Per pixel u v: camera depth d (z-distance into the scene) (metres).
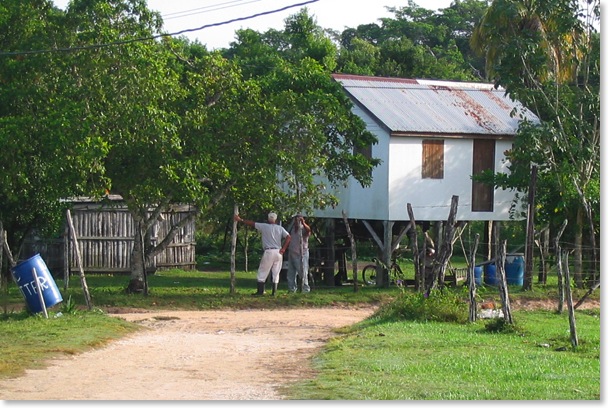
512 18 26.80
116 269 30.17
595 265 24.19
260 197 23.58
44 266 17.67
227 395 10.24
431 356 13.04
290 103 23.14
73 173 19.92
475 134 28.94
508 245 30.95
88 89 20.41
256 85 23.66
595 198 25.42
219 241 38.09
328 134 25.81
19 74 20.61
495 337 15.42
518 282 26.95
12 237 24.80
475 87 33.28
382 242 29.05
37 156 19.92
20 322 16.38
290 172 24.69
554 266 26.66
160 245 23.91
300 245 24.42
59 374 11.69
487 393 10.16
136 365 12.55
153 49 21.78
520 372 11.71
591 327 17.50
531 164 26.55
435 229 30.23
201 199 21.92
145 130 20.72
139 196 22.09
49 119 19.52
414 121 28.59
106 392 10.46
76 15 20.95
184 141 22.59
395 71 43.22
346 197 29.36
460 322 17.66
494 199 29.59
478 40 34.66
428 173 28.67
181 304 21.98
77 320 16.69
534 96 26.25
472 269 17.66
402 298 18.55
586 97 25.88
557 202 26.12
